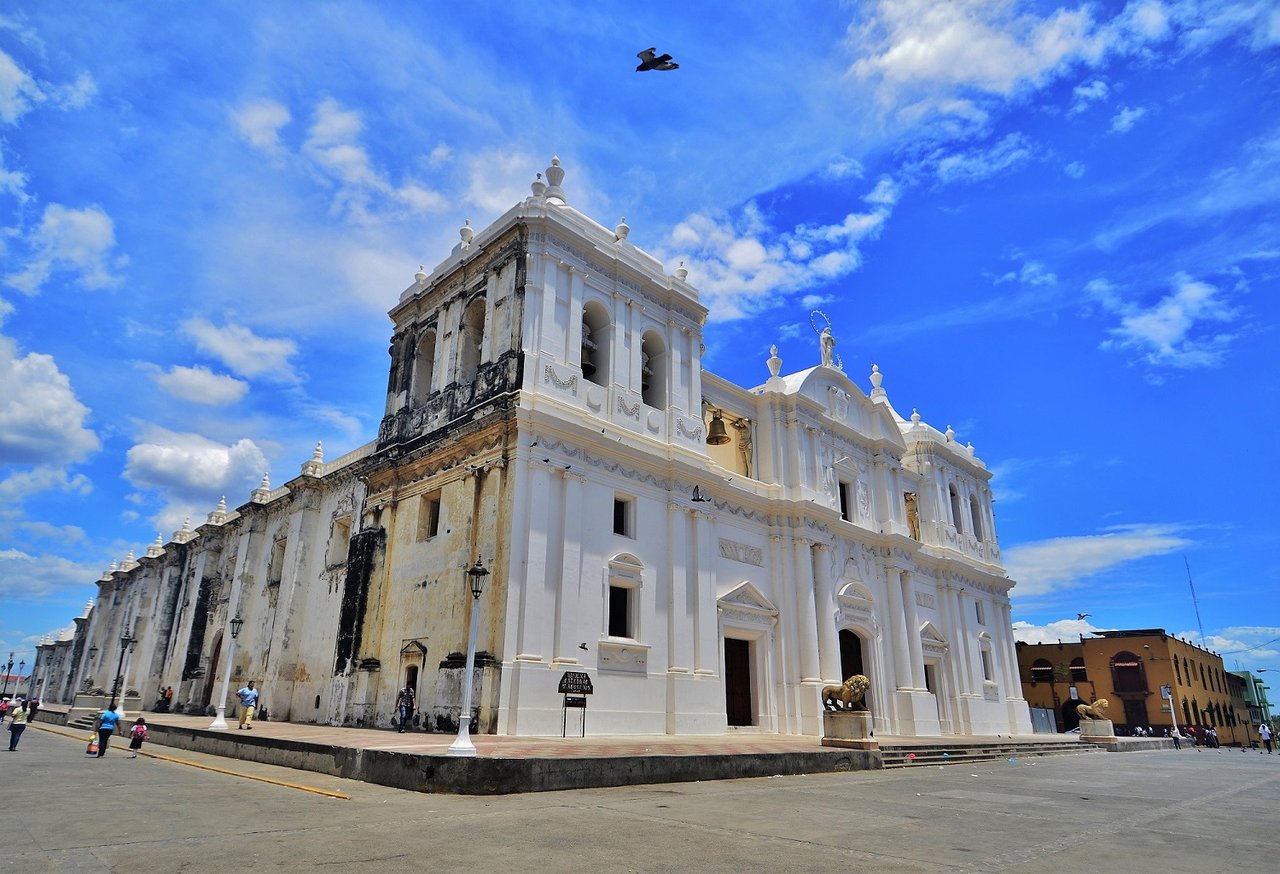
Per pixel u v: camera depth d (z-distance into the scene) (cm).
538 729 2212
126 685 5069
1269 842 1054
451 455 2728
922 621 4078
